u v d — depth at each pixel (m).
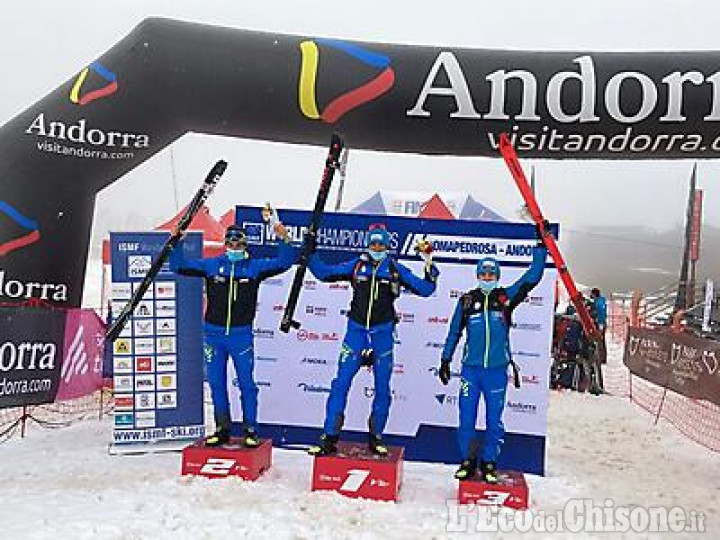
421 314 6.25
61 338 6.81
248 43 7.03
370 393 6.29
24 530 4.21
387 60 6.99
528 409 6.12
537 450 6.10
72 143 6.98
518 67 6.97
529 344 6.12
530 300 6.12
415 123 7.07
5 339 6.36
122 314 5.59
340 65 6.98
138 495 4.93
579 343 11.45
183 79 6.93
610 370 14.82
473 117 6.98
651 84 6.87
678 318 15.33
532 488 5.66
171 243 5.54
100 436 6.68
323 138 7.31
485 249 6.15
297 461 6.02
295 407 6.38
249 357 5.60
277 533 4.33
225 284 5.56
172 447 6.19
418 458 6.27
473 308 5.29
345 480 5.10
